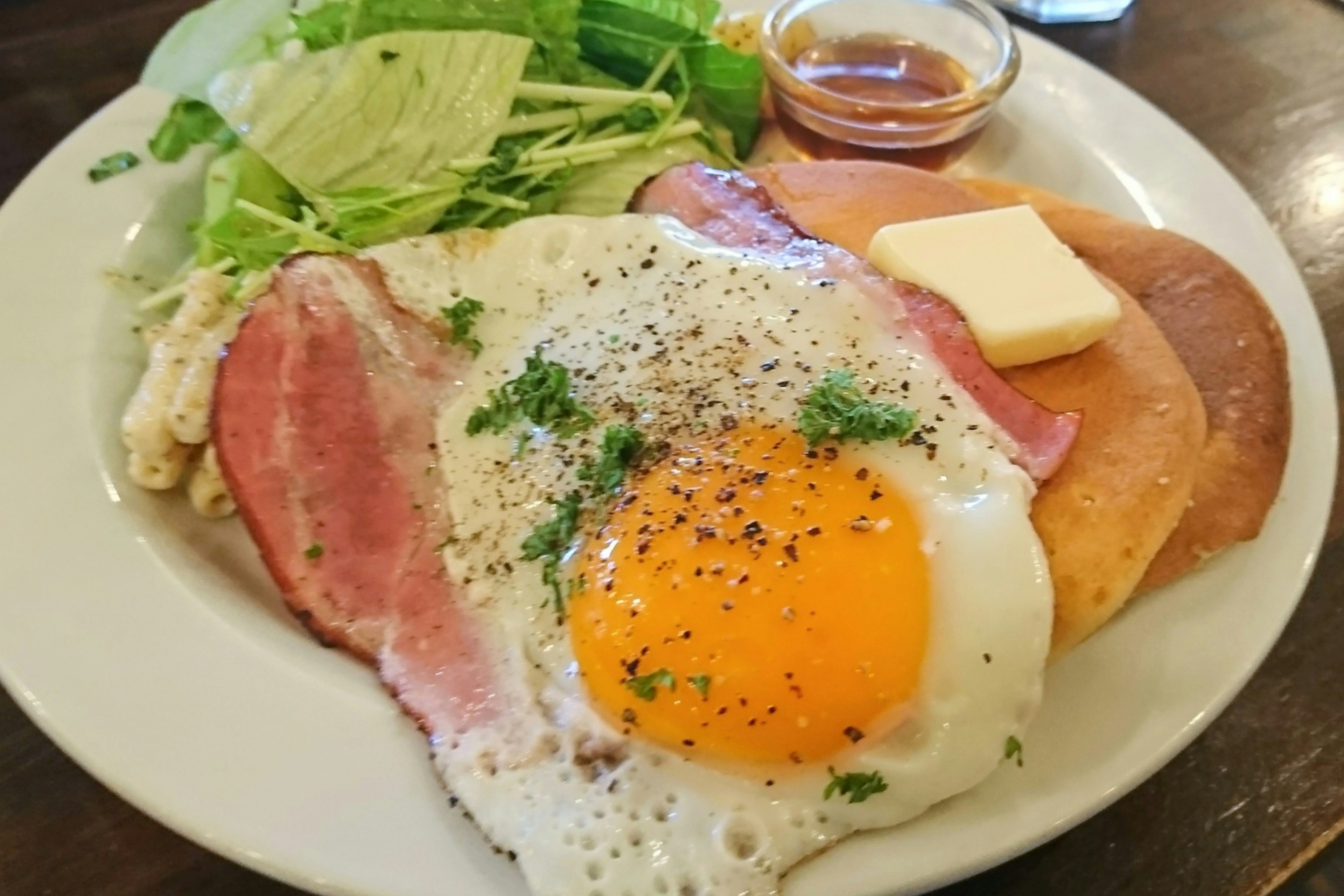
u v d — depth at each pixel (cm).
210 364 17
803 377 15
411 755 13
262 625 15
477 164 20
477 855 12
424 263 17
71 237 19
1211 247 20
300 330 17
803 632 13
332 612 15
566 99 21
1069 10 27
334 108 19
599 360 16
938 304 15
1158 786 14
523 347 16
